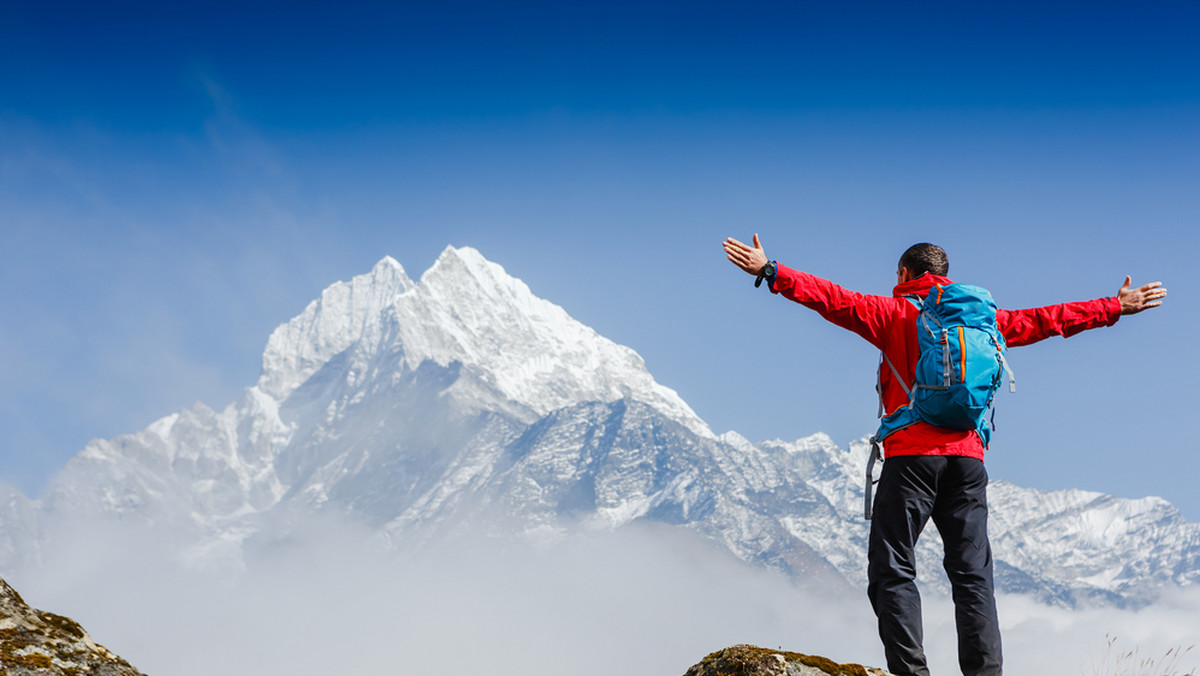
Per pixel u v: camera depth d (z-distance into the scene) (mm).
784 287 6773
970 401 6363
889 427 6727
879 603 6570
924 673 6328
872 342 6816
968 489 6629
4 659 4246
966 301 6645
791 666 5473
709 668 5551
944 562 6711
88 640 4742
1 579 4938
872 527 6758
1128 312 7223
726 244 6953
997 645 6473
